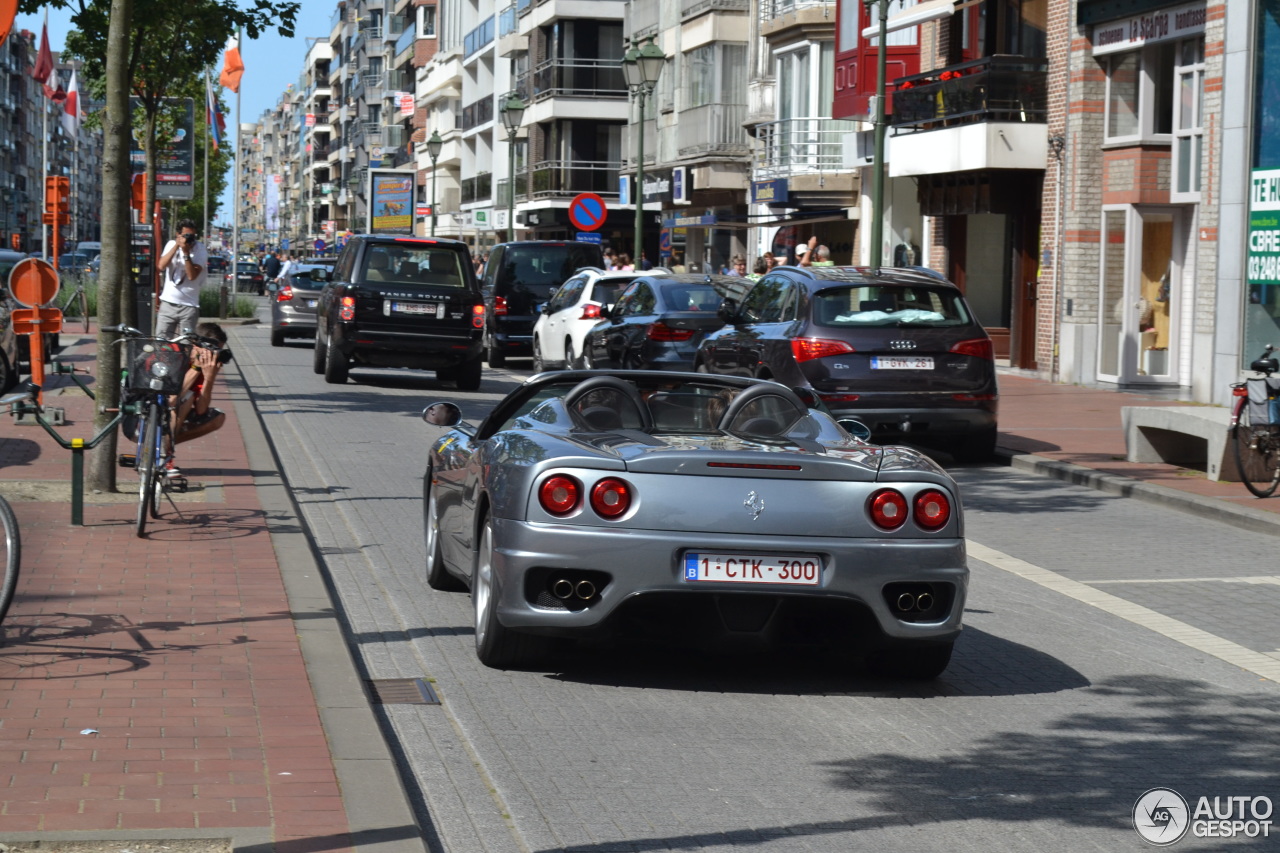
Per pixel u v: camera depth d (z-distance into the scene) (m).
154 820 4.84
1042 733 6.61
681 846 5.09
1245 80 21.22
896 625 6.90
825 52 37.50
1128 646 8.41
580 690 7.13
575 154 64.88
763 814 5.43
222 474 13.22
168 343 10.17
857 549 6.80
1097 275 26.41
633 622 6.91
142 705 6.22
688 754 6.16
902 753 6.25
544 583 6.88
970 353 15.71
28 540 9.84
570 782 5.75
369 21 131.25
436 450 9.27
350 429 18.31
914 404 15.53
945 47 31.62
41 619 7.73
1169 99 25.30
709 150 45.66
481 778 5.81
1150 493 14.11
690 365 20.62
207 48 24.88
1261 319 21.20
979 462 16.81
